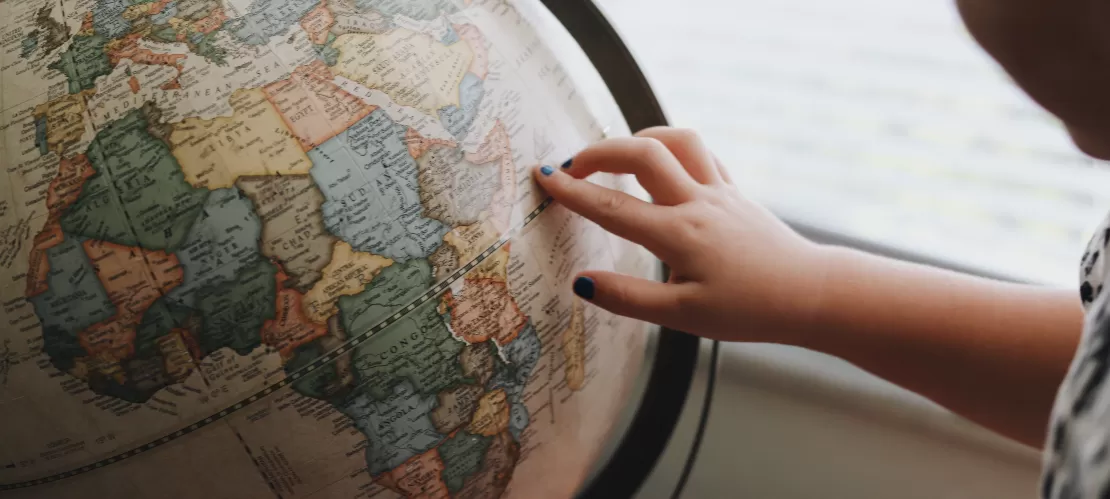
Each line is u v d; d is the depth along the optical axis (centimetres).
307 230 36
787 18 85
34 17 38
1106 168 72
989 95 77
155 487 38
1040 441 46
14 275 36
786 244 44
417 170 37
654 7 91
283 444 37
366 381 37
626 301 41
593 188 41
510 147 40
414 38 39
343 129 37
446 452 39
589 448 44
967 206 77
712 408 66
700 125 90
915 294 44
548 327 40
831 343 45
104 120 36
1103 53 27
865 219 78
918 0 79
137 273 36
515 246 39
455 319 38
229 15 38
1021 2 28
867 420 64
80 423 37
